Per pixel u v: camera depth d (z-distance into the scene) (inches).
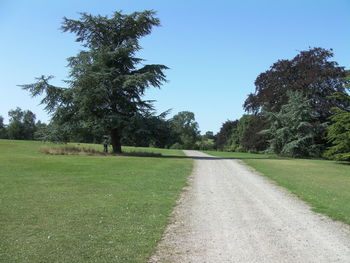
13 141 2267.5
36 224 299.1
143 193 471.8
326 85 1626.5
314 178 704.4
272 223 328.8
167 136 1428.4
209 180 636.1
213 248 252.5
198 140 4411.9
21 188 482.0
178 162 1032.8
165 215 349.7
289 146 1539.1
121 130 1353.3
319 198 465.4
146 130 1331.2
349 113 1146.7
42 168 737.6
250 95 1872.5
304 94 1637.6
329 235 292.0
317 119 1612.9
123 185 535.8
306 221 339.0
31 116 4318.4
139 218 332.2
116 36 1443.2
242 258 232.8
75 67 1310.3
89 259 221.8
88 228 290.5
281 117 1590.8
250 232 296.5
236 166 948.6
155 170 770.2
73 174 653.3
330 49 1727.4
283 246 260.1
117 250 240.1
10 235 265.9
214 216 352.2
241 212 373.7
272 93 1756.9
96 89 1274.6
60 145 1605.6
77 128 1398.9
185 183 585.9
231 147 3016.7
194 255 237.1
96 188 499.5
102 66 1337.4
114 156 1240.8
